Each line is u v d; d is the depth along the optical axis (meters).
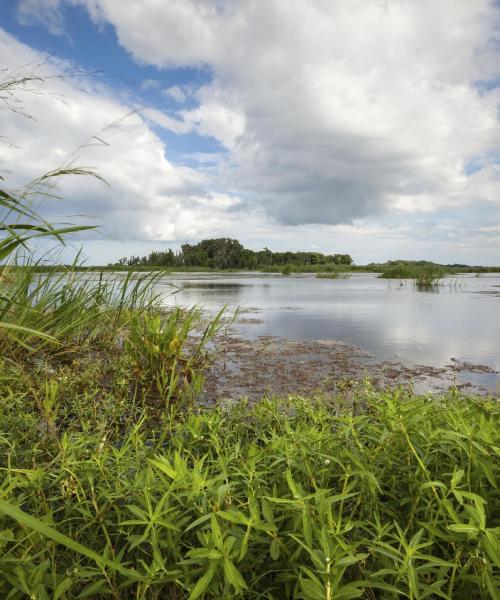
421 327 7.57
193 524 1.09
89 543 1.35
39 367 3.38
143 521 1.13
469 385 3.99
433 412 1.89
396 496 1.49
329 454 1.61
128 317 4.49
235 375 4.28
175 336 3.81
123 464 1.59
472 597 1.11
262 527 1.09
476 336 6.66
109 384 3.49
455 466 1.34
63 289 4.27
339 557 0.98
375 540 1.07
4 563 1.08
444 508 1.24
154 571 1.06
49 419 2.29
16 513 0.89
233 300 12.57
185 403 3.24
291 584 1.19
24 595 1.13
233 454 1.64
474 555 1.05
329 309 10.47
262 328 7.46
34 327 3.90
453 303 12.05
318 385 3.91
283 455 1.57
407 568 1.01
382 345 5.93
